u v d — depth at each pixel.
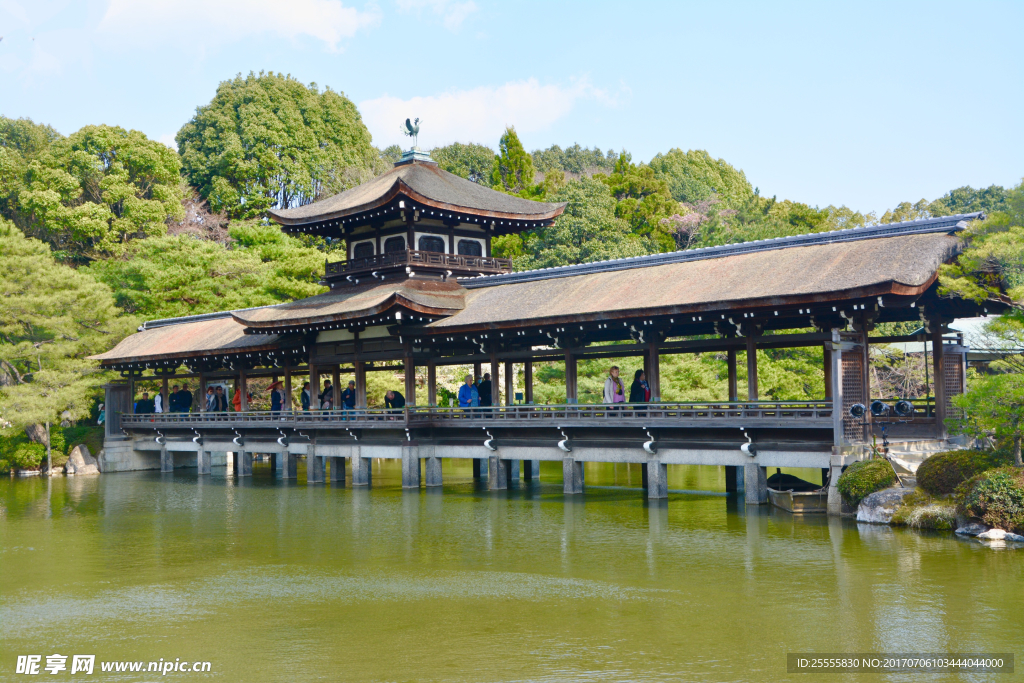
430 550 25.16
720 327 34.53
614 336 36.88
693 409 30.02
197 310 68.44
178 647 17.36
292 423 42.00
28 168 84.88
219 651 17.03
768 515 28.23
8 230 59.81
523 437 35.41
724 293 29.16
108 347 58.41
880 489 26.33
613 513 30.08
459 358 38.59
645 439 32.00
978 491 23.78
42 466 52.38
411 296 38.41
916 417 31.73
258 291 68.81
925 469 25.77
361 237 44.69
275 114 99.25
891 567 20.83
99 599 21.05
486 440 36.12
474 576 21.97
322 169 99.50
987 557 21.50
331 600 20.31
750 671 14.94
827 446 27.66
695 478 41.22
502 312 36.00
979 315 31.89
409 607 19.52
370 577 22.28
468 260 43.06
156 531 29.97
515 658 15.99
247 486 42.41
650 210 88.56
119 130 89.81
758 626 17.20
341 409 40.53
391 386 63.03
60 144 87.25
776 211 87.81
